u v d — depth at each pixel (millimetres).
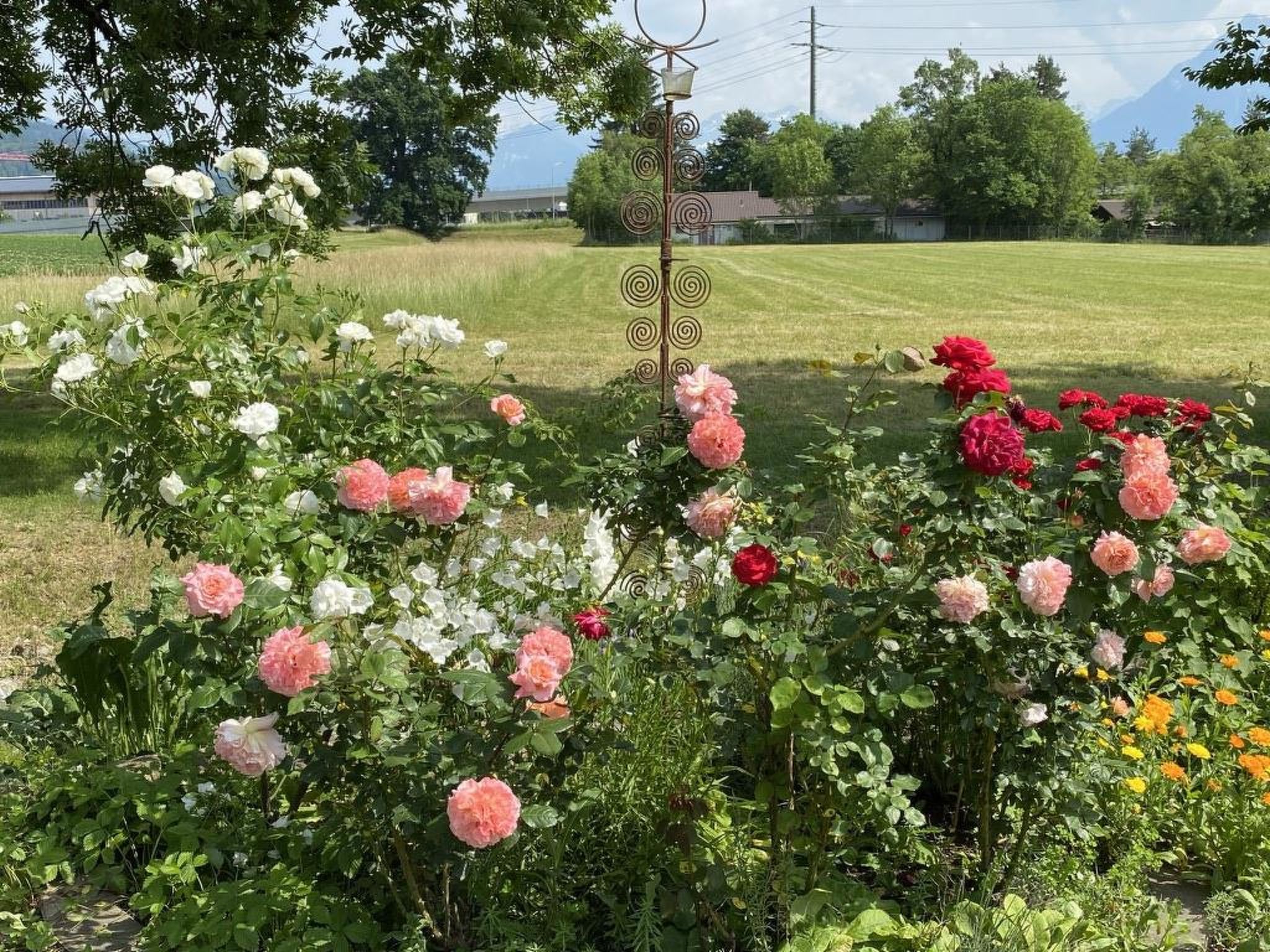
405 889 2318
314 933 2115
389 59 10242
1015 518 2215
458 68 10188
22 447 8234
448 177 80125
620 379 5102
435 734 2076
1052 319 18922
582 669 2096
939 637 2391
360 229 76875
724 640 2174
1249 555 2951
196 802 2555
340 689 1956
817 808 2275
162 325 2979
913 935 2180
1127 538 2381
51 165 10141
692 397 2363
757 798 2238
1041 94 98562
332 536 2504
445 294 20688
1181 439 3137
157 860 2473
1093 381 11586
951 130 78125
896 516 2330
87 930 2396
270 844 2461
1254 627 3338
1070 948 2152
